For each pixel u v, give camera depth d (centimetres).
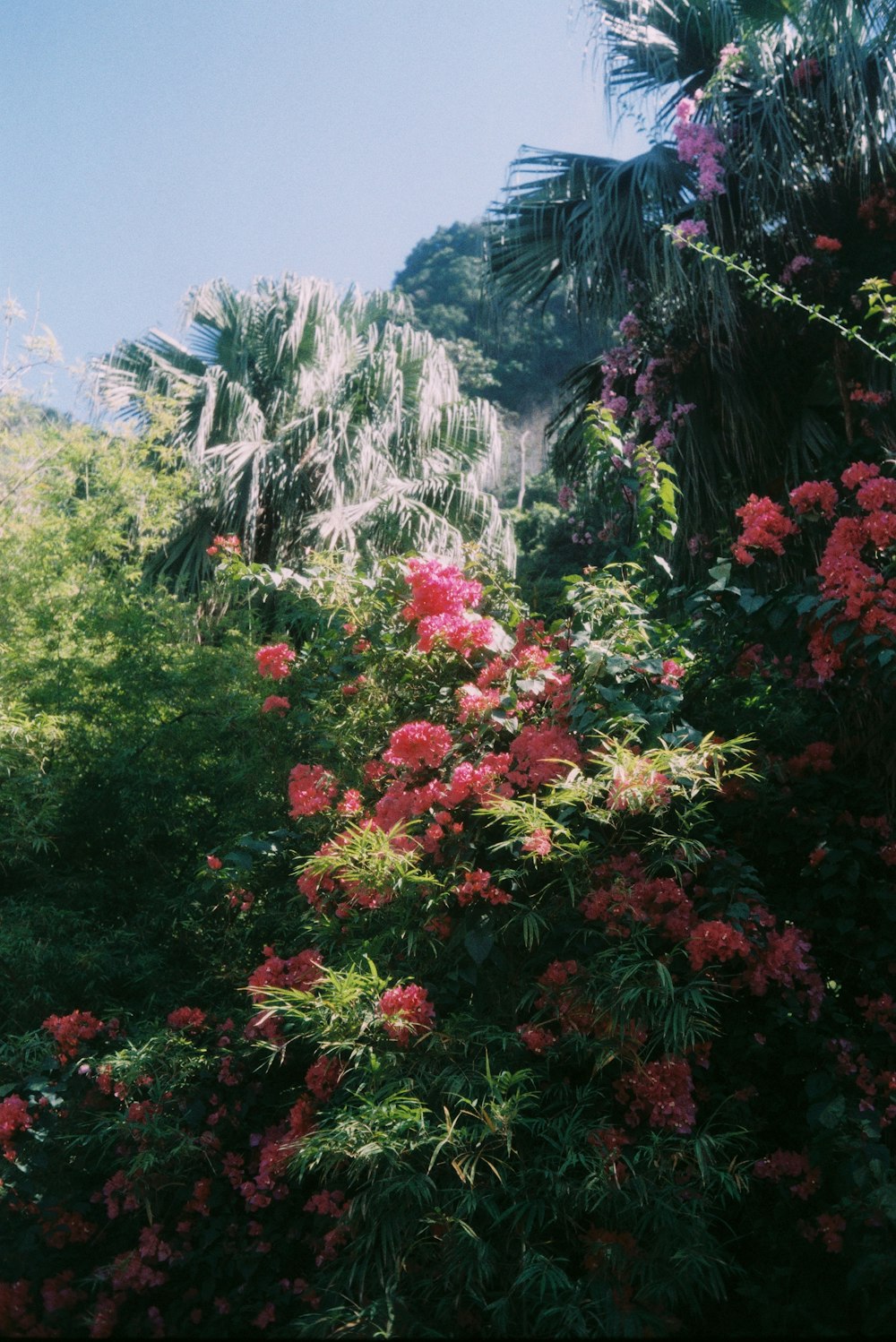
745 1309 198
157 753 382
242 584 332
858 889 242
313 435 802
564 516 1065
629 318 443
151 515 593
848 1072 216
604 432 321
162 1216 232
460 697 261
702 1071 226
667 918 218
